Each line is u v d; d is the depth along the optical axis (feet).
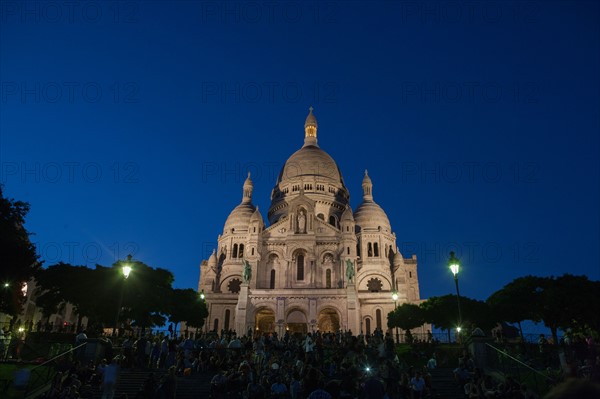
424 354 176.76
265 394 97.55
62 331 231.50
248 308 291.79
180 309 285.43
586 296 222.28
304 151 446.19
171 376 86.43
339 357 137.18
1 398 96.68
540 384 113.60
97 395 106.01
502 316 251.80
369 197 409.69
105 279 233.96
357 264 358.64
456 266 145.59
